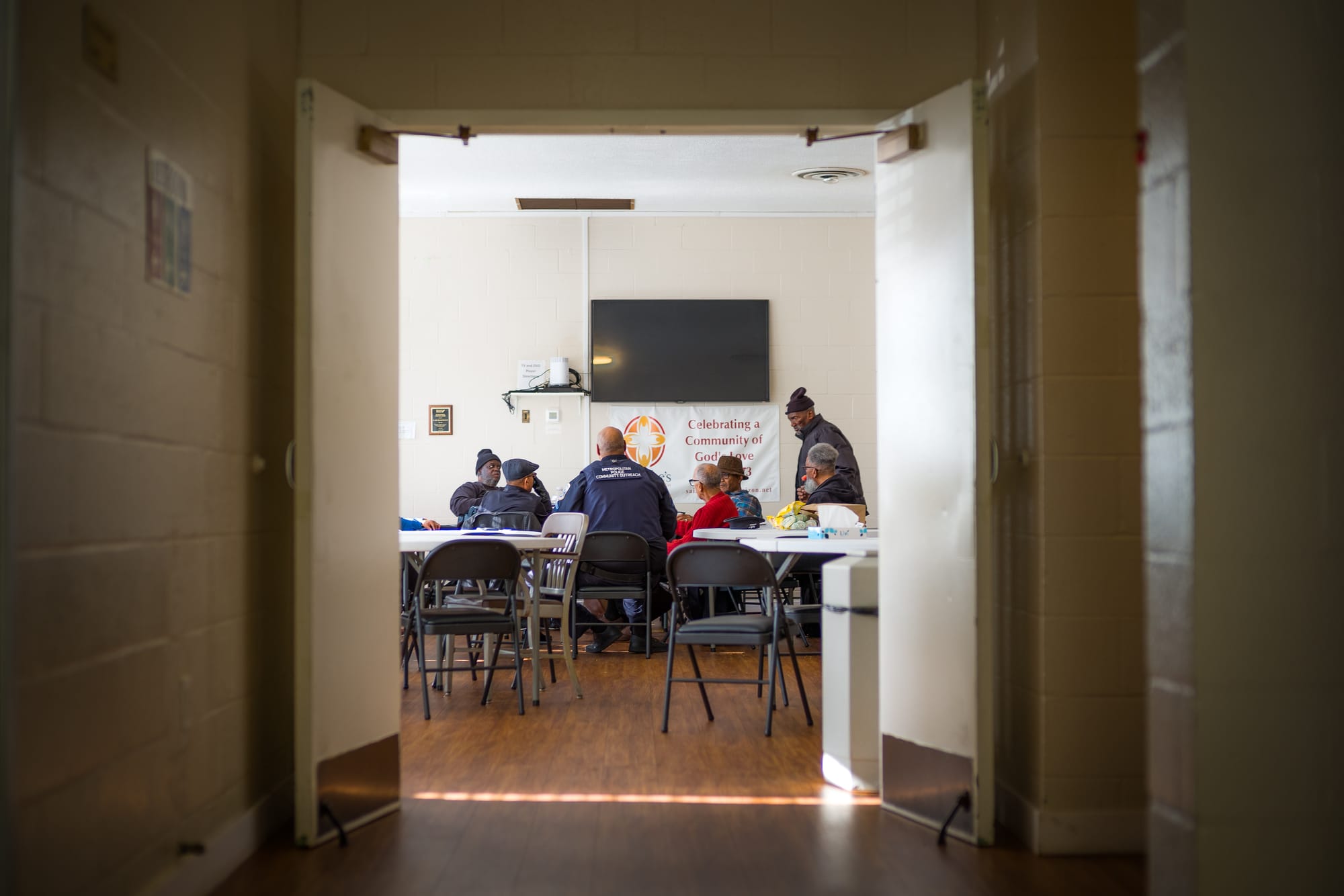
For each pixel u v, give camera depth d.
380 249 3.57
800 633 7.56
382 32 3.74
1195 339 2.18
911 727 3.44
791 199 9.17
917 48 3.79
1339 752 2.16
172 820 2.62
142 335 2.48
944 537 3.28
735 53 3.77
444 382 9.57
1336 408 2.19
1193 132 2.20
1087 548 3.21
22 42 1.96
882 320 3.71
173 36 2.67
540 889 2.82
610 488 6.93
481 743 4.50
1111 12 3.25
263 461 3.32
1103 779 3.18
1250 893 2.15
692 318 9.59
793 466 9.62
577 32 3.76
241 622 3.13
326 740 3.19
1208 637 2.16
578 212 9.51
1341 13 2.21
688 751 4.37
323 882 2.87
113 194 2.33
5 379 1.91
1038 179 3.23
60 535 2.09
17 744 1.93
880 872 2.96
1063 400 3.22
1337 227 2.21
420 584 4.97
